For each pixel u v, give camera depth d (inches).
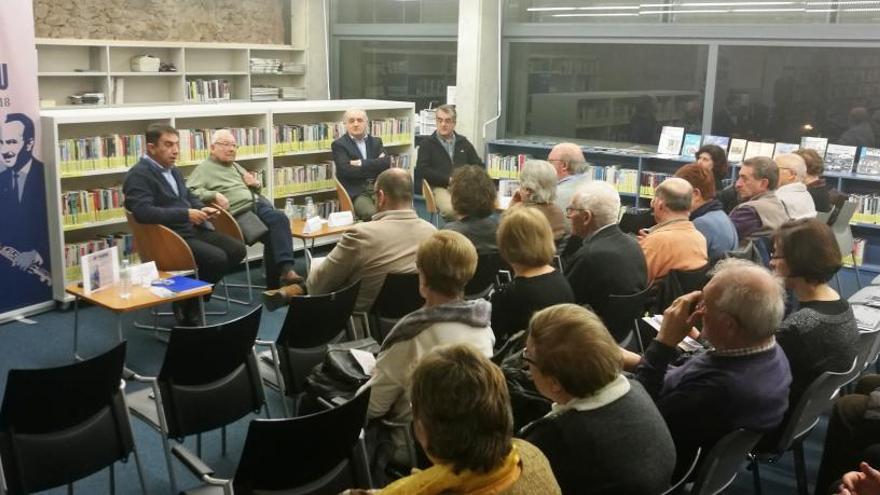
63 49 332.8
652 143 339.3
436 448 55.8
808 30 288.2
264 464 85.3
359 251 145.9
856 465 102.1
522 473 57.6
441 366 56.6
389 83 412.2
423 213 358.9
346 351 118.9
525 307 115.4
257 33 401.7
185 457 94.9
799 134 304.2
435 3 384.2
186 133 240.2
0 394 159.0
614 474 69.4
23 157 203.5
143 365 181.0
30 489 100.7
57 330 201.8
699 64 317.7
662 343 93.3
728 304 87.3
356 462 94.7
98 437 106.8
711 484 89.9
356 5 411.8
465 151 291.1
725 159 218.1
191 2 371.9
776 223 177.2
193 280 177.3
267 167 260.8
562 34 346.9
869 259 286.4
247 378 126.0
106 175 231.6
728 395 87.4
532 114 370.3
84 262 163.8
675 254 147.4
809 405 104.3
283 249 228.1
